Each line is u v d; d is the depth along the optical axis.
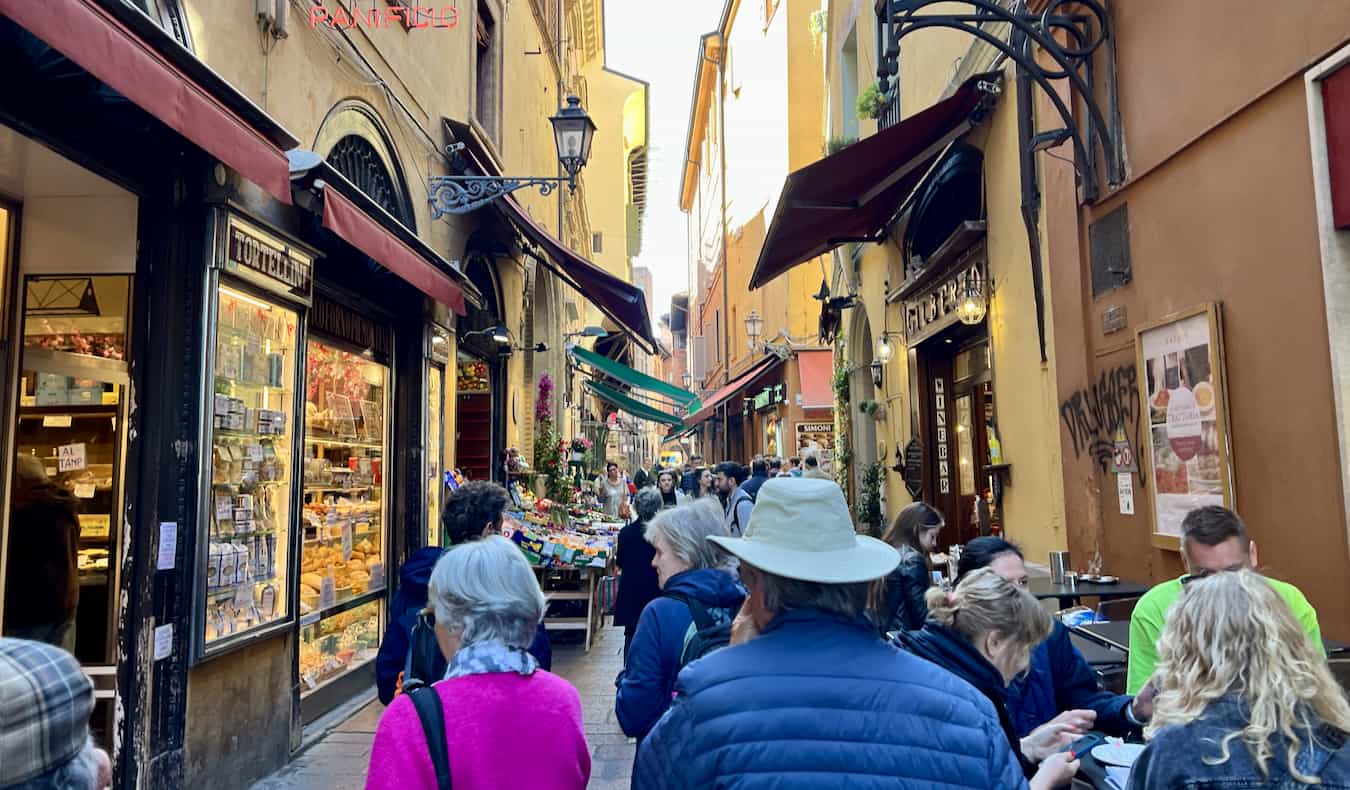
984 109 7.61
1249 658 1.75
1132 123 5.45
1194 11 4.78
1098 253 5.90
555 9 18.00
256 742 5.00
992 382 7.96
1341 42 3.71
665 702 3.00
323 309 6.73
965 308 8.09
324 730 5.99
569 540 9.24
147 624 4.20
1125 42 5.52
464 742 1.96
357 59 6.71
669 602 3.11
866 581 1.74
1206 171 4.74
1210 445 4.66
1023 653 2.40
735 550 1.82
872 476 12.98
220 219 4.60
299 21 5.77
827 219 9.67
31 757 1.33
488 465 11.57
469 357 11.04
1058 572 5.50
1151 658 3.13
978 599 2.38
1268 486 4.27
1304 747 1.66
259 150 4.07
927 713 1.60
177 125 3.41
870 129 12.91
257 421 5.09
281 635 5.30
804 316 22.89
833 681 1.63
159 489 4.33
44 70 3.59
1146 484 5.30
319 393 6.66
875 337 13.11
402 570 3.39
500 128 11.80
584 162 8.77
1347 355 3.76
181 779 4.27
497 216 10.39
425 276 6.46
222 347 4.72
